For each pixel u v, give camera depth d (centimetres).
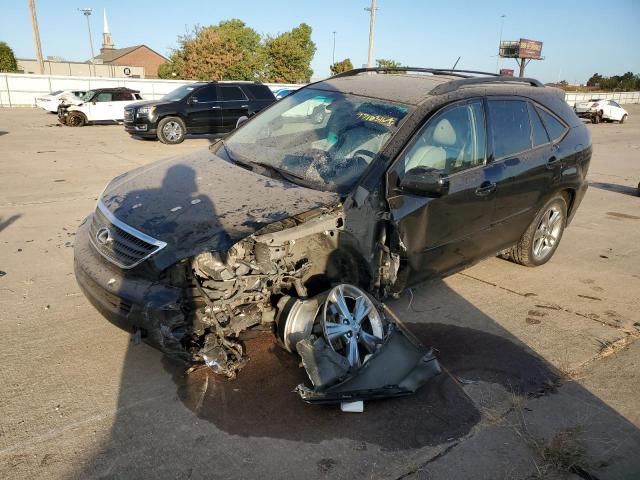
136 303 298
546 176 505
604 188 1058
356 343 335
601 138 2106
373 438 293
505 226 482
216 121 1586
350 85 467
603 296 504
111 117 2056
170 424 296
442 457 281
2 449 271
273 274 320
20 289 457
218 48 4394
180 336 295
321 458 276
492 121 449
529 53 4484
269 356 364
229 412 308
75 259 358
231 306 309
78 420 296
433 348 385
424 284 426
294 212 323
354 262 360
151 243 304
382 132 386
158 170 409
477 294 495
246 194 346
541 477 270
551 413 323
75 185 877
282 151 409
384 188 357
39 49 3531
